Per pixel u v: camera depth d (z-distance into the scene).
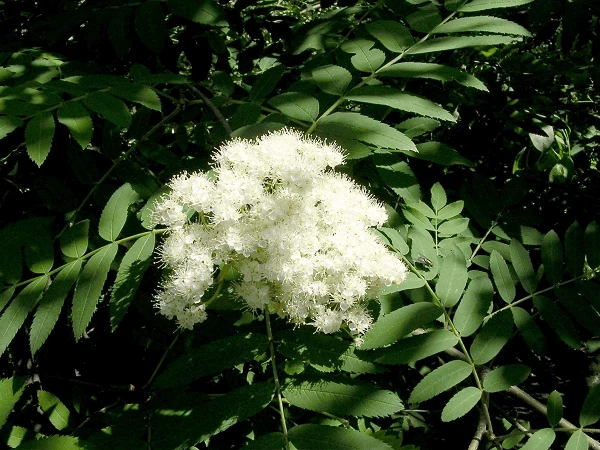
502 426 0.35
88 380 0.32
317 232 0.24
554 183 0.43
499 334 0.24
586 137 0.51
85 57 0.36
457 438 0.35
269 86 0.31
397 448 0.27
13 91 0.25
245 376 0.29
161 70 0.37
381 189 0.33
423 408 0.37
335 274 0.24
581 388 0.36
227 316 0.28
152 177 0.33
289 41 0.41
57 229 0.30
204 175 0.25
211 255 0.24
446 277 0.26
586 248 0.28
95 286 0.23
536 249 0.34
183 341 0.29
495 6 0.30
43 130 0.23
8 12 0.39
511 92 0.48
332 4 0.40
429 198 0.38
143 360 0.32
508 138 0.45
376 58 0.28
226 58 0.39
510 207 0.35
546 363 0.37
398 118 0.39
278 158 0.24
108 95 0.26
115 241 0.24
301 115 0.27
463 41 0.28
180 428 0.21
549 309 0.27
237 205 0.24
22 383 0.22
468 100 0.46
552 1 0.37
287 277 0.23
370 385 0.21
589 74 0.47
